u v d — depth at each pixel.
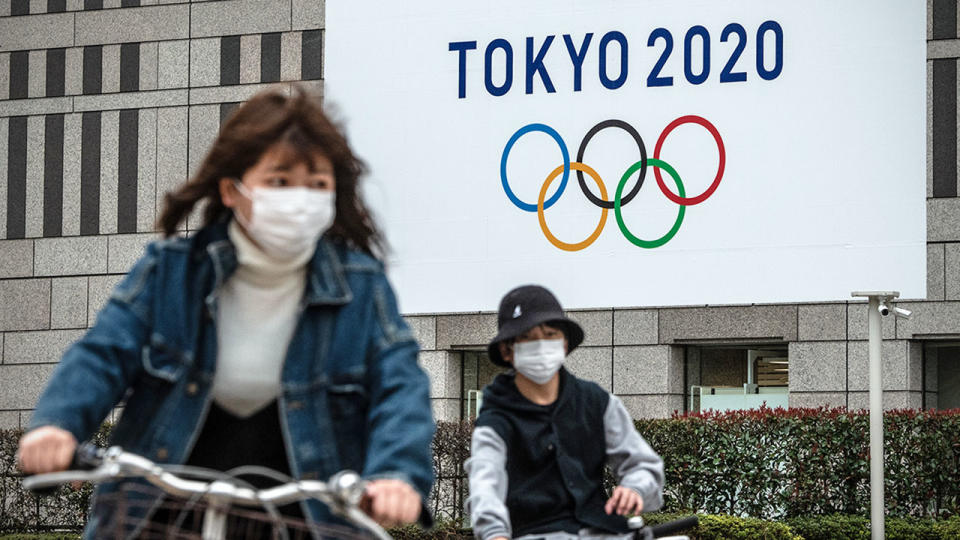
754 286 15.70
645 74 16.39
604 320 20.75
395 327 3.65
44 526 17.27
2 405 23.52
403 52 17.20
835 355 19.47
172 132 23.14
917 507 14.61
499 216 16.73
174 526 3.38
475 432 6.10
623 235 16.23
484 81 16.89
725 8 16.12
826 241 15.49
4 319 23.70
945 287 19.11
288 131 3.53
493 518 5.77
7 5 24.17
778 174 15.75
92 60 23.67
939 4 19.56
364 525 3.19
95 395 3.41
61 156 23.70
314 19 22.53
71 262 23.45
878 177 15.40
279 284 3.63
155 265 3.62
